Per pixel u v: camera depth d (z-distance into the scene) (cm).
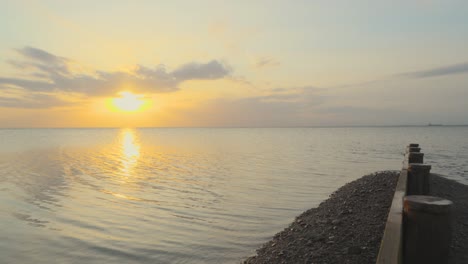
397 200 511
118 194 1466
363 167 2375
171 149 4622
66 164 2694
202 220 1041
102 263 723
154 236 895
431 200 381
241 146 5284
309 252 649
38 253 785
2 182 1798
